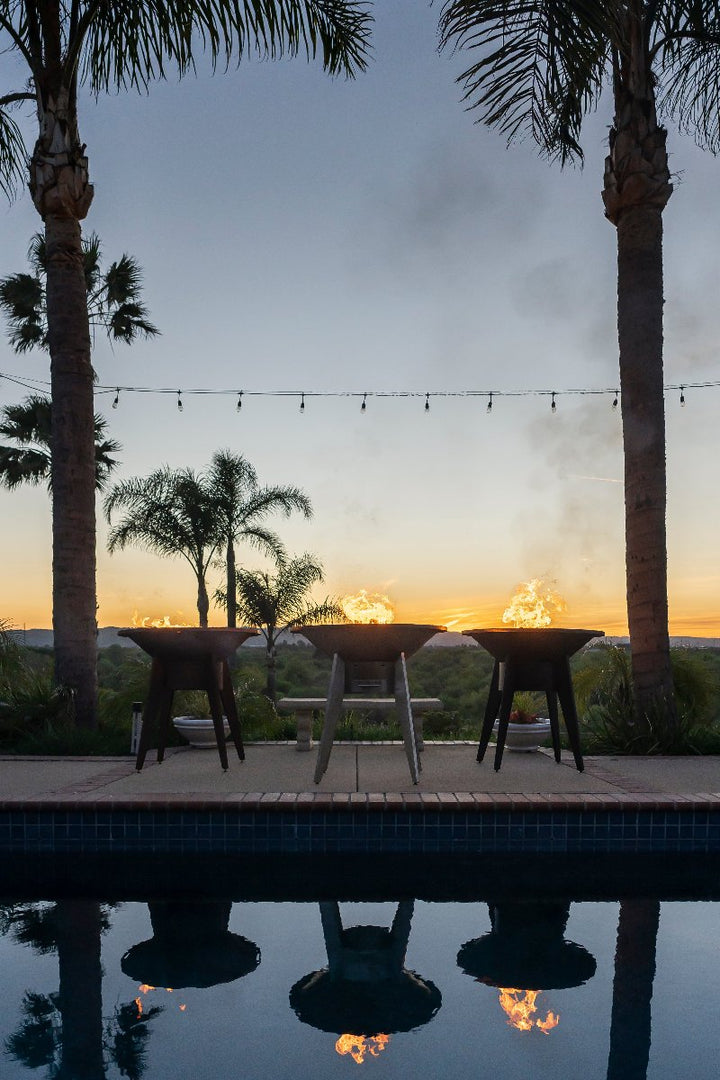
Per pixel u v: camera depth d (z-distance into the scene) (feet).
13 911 8.91
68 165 22.39
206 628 15.64
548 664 16.11
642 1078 4.88
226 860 11.69
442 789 13.62
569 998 6.22
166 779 14.83
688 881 10.44
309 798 12.40
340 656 14.43
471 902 9.30
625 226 20.48
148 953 7.31
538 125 22.03
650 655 19.58
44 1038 5.46
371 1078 4.90
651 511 19.81
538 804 12.17
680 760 17.79
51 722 20.54
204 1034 5.55
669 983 6.55
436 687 77.36
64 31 23.15
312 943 7.65
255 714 23.75
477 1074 4.95
